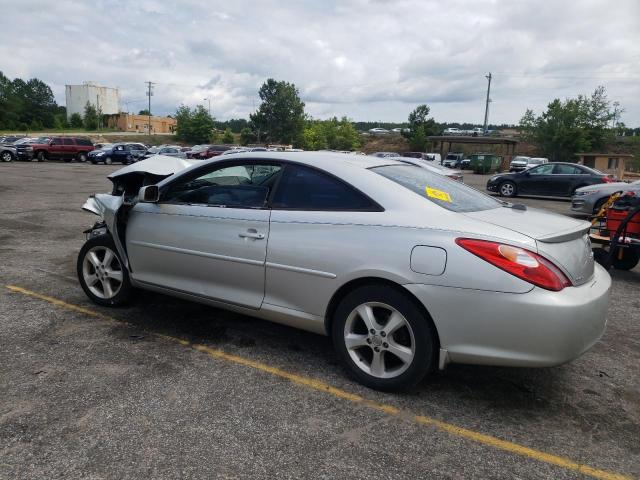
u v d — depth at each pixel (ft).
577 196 39.06
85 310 14.92
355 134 277.23
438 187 11.73
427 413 9.83
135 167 17.44
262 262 11.62
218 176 12.82
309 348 12.71
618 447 8.93
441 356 9.74
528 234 9.45
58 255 21.86
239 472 7.91
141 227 13.85
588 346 9.52
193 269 12.94
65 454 8.23
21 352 11.94
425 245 9.68
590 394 10.85
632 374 11.90
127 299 14.92
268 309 11.75
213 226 12.47
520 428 9.43
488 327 9.24
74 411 9.48
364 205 10.69
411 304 9.86
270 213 11.65
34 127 389.19
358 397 10.34
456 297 9.38
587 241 10.83
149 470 7.90
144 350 12.28
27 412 9.39
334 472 7.98
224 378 10.98
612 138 192.03
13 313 14.48
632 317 16.25
